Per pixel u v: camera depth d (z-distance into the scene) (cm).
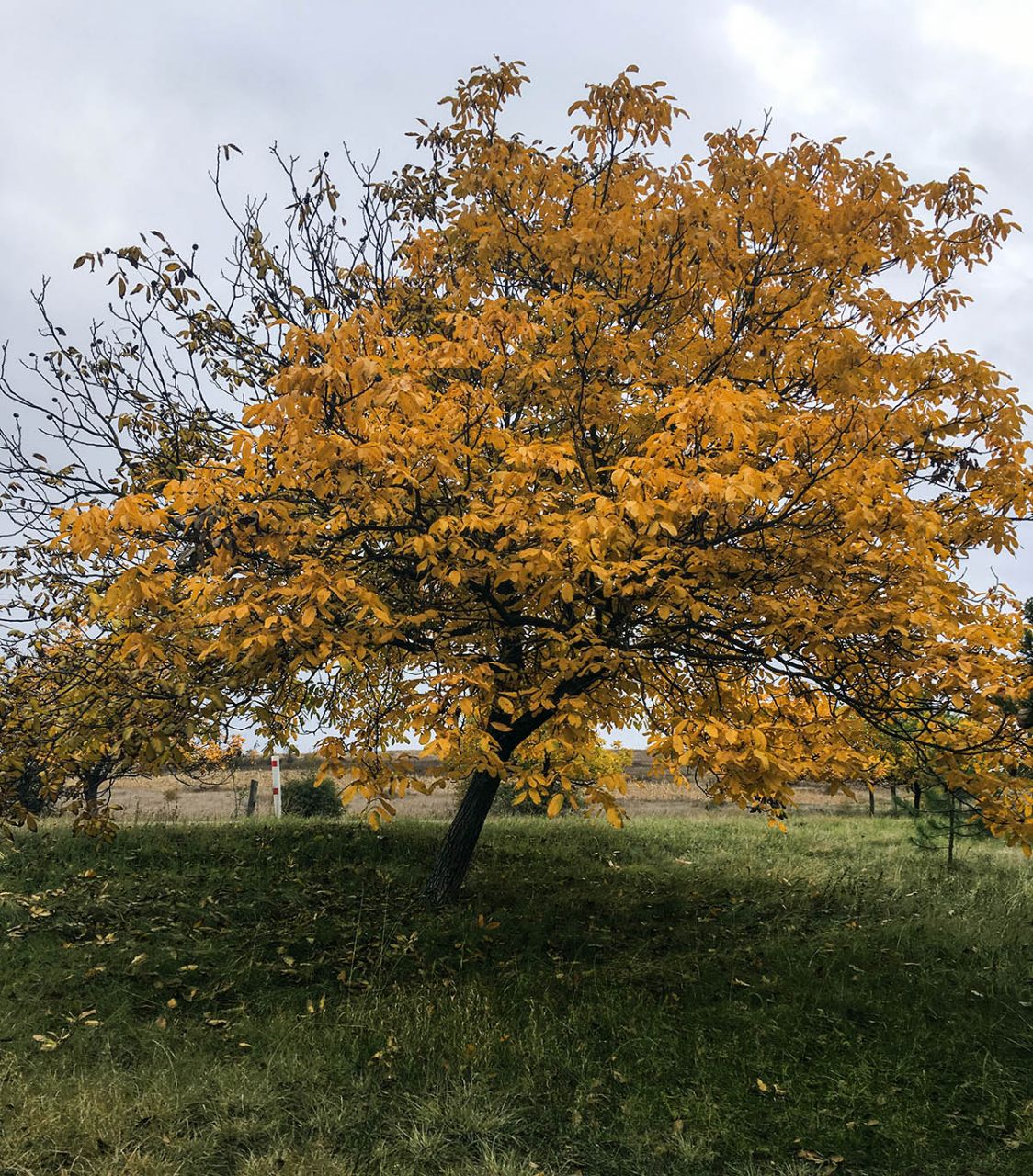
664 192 665
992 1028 584
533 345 669
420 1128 455
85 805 855
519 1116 473
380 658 718
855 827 1486
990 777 590
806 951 719
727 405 462
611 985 646
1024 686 560
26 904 800
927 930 781
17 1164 388
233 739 1421
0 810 705
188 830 1120
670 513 493
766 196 669
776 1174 427
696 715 616
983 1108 491
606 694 689
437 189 909
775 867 1048
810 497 541
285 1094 477
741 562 563
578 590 553
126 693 678
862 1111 487
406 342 523
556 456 504
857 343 587
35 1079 470
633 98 692
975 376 617
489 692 552
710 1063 532
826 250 665
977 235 729
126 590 485
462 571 552
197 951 691
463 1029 560
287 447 505
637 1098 486
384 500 516
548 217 716
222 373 847
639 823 1402
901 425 552
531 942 738
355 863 991
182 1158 407
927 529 520
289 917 791
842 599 583
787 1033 575
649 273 686
